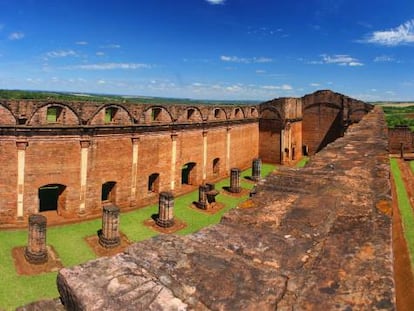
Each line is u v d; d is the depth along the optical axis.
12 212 24.81
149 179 34.47
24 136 24.31
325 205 5.83
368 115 36.88
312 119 58.31
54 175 25.89
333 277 3.63
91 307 3.11
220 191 38.19
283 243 4.44
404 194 32.19
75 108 26.02
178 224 28.25
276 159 52.84
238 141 47.31
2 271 19.34
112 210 23.00
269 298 3.31
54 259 21.16
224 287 3.46
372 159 10.26
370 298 3.28
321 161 9.95
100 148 27.91
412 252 19.53
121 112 28.94
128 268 3.71
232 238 4.55
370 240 4.50
